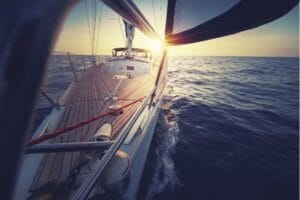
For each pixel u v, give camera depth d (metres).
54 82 17.94
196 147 9.27
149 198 6.25
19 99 0.37
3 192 0.40
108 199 3.07
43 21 0.37
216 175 7.42
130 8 0.92
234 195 6.56
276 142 10.12
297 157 8.72
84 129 5.27
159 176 7.18
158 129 10.88
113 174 2.93
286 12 1.89
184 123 12.05
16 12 0.35
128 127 2.31
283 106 16.62
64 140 4.84
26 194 3.39
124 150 4.41
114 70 10.51
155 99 7.54
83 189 1.61
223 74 38.69
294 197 6.53
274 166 8.08
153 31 1.71
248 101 18.09
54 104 6.27
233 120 12.95
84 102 6.95
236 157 8.64
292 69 52.41
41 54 0.38
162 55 6.92
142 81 9.28
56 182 2.83
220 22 2.45
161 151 8.74
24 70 0.36
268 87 25.64
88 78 9.77
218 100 18.02
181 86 24.48
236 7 2.15
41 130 5.12
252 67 58.09
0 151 0.37
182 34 2.98
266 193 6.69
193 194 6.47
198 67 55.38
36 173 3.84
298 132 11.30
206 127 11.61
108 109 6.39
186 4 2.63
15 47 0.35
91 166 3.46
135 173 4.37
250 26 2.23
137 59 11.24
